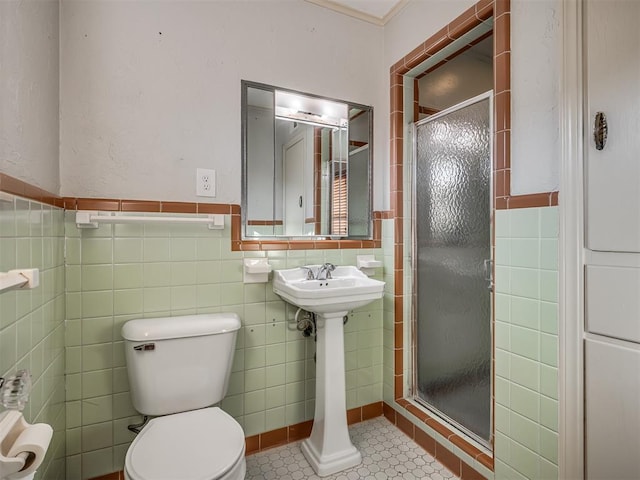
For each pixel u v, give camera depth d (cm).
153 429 121
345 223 203
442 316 186
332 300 150
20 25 99
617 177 103
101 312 145
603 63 106
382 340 212
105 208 145
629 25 100
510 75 135
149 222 147
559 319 116
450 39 167
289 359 183
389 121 208
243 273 172
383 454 174
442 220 186
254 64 176
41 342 111
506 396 136
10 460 56
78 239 142
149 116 154
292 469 163
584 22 111
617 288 103
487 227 160
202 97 164
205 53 165
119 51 149
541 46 124
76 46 141
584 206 111
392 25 204
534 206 125
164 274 156
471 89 236
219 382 146
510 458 134
